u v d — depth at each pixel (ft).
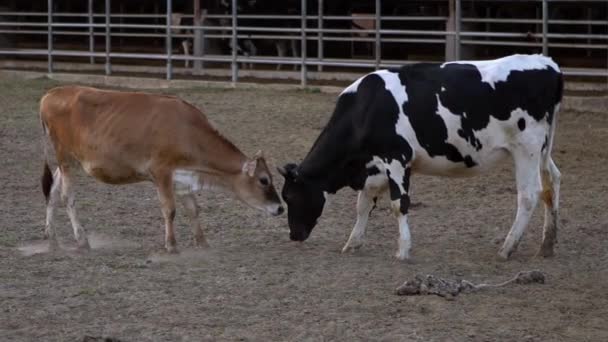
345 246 38.40
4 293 32.22
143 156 37.27
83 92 38.29
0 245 39.04
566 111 76.18
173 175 37.29
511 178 53.01
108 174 37.99
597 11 94.94
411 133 36.65
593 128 68.85
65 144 38.45
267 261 36.68
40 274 34.55
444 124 36.50
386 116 36.60
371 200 38.04
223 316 29.99
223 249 38.68
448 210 46.11
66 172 38.68
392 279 34.24
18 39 119.44
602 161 58.08
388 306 30.99
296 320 29.60
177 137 36.94
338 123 37.45
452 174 37.78
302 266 35.96
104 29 113.39
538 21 77.46
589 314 30.58
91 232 41.55
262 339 27.91
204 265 35.96
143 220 43.68
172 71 101.45
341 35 101.81
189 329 28.76
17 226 42.34
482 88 36.32
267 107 78.43
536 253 38.14
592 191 50.01
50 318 29.71
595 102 75.97
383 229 42.42
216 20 104.12
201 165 37.50
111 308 30.71
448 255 38.04
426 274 34.55
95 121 37.65
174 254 37.50
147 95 37.83
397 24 101.40
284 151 60.85
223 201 47.03
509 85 36.35
